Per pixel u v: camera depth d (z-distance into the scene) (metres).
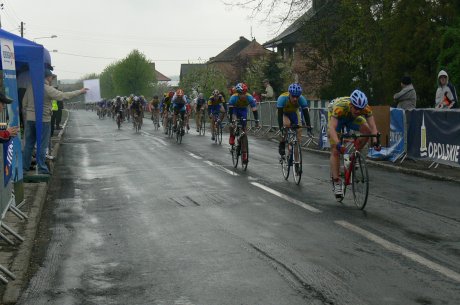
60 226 7.26
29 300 4.64
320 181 10.70
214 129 21.06
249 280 4.97
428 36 19.39
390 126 13.62
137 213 7.96
